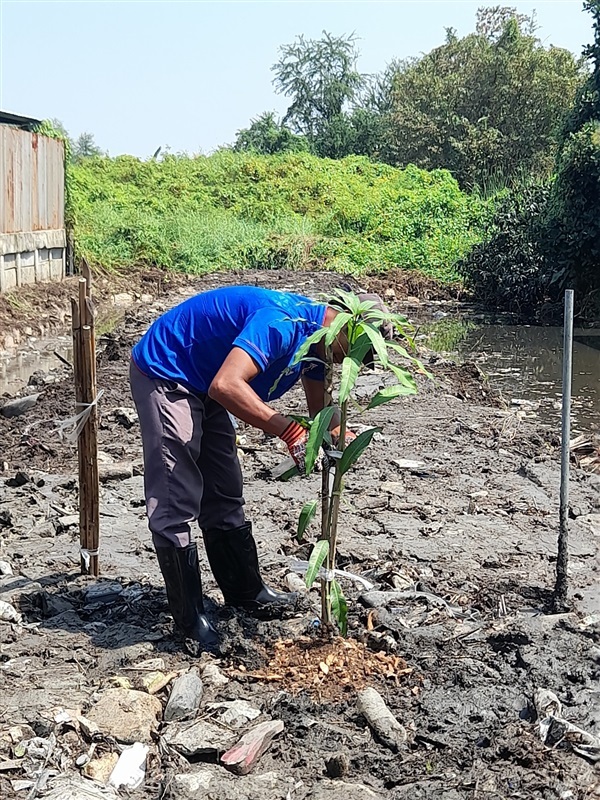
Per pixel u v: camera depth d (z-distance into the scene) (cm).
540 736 345
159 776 321
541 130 4862
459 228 2898
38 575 500
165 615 445
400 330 383
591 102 2028
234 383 374
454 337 1684
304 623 431
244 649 403
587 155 1873
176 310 416
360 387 1045
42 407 935
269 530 585
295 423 382
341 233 3025
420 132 5016
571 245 1928
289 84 6303
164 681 377
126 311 1853
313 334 365
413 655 403
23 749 327
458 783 317
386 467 732
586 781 321
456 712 359
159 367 404
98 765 323
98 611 455
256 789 312
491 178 4431
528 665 396
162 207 3234
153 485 404
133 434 833
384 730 342
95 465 489
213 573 447
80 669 390
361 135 5866
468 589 486
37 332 1581
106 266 2225
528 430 890
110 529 582
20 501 639
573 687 382
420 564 527
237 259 2695
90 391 482
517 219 2106
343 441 385
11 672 385
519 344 1605
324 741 340
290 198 3412
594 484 702
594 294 1964
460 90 5000
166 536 402
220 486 433
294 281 2325
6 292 1628
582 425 973
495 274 2103
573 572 520
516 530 592
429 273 2472
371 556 535
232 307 402
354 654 398
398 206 3117
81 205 2716
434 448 795
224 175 3688
